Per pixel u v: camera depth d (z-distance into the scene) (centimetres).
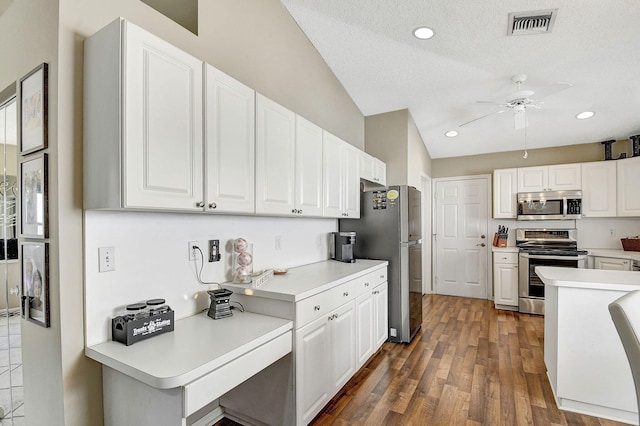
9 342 181
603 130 429
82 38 146
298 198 240
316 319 204
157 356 135
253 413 198
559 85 284
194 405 125
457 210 555
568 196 456
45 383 148
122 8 160
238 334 161
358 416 212
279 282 221
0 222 185
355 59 321
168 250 180
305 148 250
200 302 198
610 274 235
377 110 413
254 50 242
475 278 539
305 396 192
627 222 447
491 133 466
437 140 500
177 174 148
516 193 491
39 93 146
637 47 260
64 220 139
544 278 228
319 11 267
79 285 143
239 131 184
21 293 163
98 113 138
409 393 239
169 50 146
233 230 223
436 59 300
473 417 210
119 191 129
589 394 211
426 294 561
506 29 249
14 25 168
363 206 357
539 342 338
